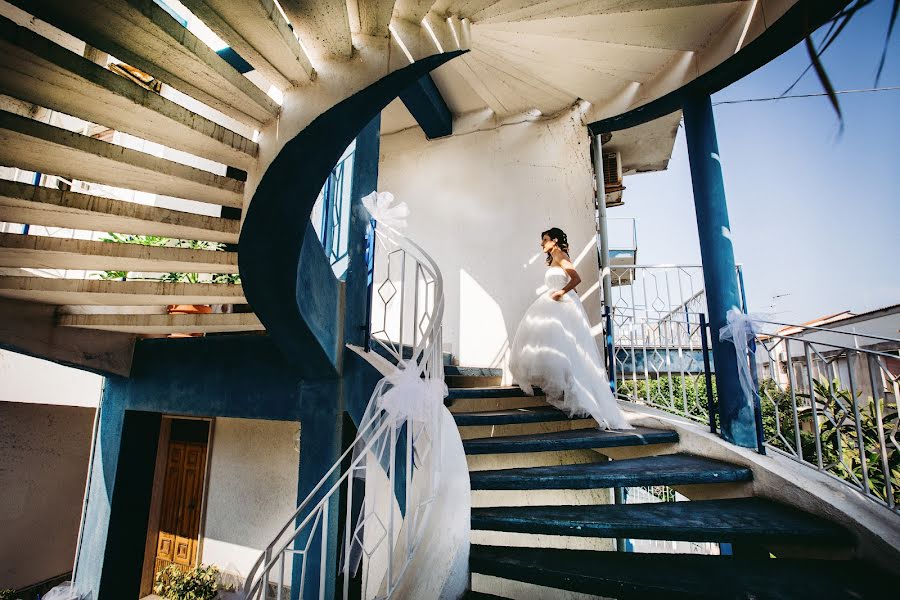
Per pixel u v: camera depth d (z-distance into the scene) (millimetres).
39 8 1262
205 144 1802
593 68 3781
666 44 3354
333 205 3578
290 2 1415
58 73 1402
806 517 1990
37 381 4449
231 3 1320
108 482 3648
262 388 3062
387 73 1668
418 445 2057
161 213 2078
